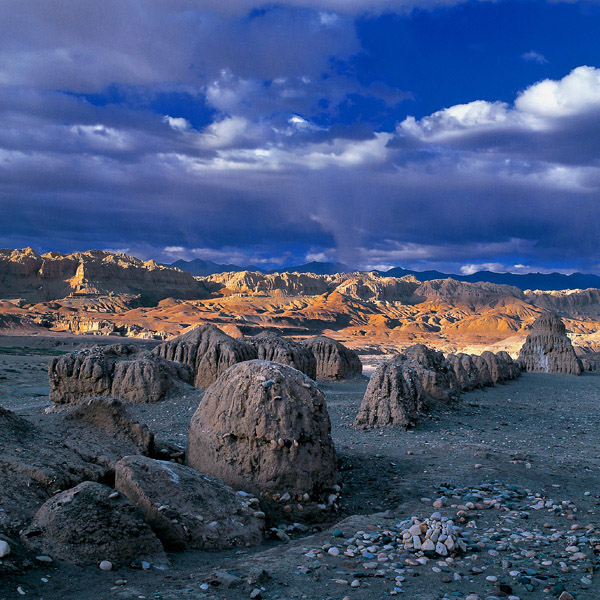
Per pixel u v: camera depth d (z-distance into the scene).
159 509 7.84
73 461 9.24
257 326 170.88
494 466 12.77
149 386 21.78
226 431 9.98
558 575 6.77
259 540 8.24
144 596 5.91
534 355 48.56
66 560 6.66
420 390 21.52
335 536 8.14
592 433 19.58
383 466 13.10
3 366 49.47
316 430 9.99
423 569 6.94
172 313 174.88
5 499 7.69
